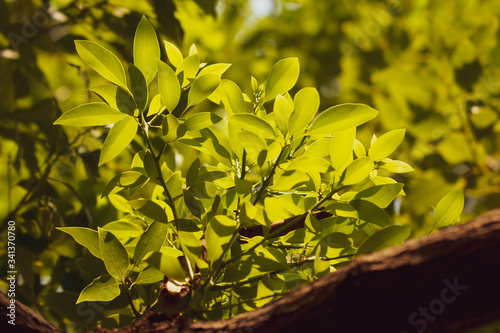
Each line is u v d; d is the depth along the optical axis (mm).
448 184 2176
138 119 1315
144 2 1896
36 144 1821
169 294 1279
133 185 1336
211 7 2074
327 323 1194
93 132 1797
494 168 2281
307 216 1328
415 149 2375
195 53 1389
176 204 1395
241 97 1372
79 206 1761
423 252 1190
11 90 1850
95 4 1876
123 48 1896
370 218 1326
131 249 1404
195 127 1334
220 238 1269
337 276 1209
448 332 1186
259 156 1285
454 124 2320
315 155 1351
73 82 2029
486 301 1170
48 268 1705
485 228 1185
